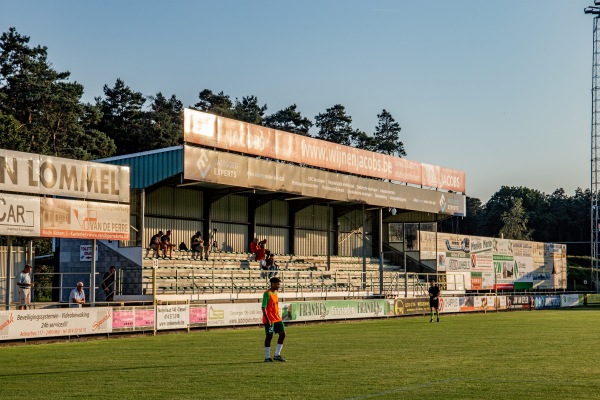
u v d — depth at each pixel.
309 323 41.41
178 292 40.47
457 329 36.59
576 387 15.65
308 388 15.48
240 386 15.82
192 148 40.47
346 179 51.81
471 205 173.88
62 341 28.73
